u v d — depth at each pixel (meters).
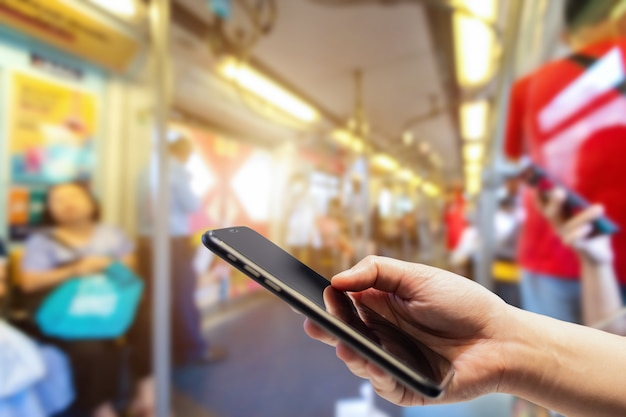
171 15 1.56
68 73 1.41
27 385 1.17
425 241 2.17
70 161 1.44
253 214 2.61
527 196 1.24
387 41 1.77
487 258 1.48
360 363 0.43
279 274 0.42
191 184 2.10
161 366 1.45
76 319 1.36
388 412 1.42
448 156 2.31
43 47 1.31
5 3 1.14
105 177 1.56
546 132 1.14
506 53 1.35
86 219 1.47
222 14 1.62
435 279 0.52
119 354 1.46
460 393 0.44
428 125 2.28
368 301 0.57
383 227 2.34
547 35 1.16
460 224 1.92
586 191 1.02
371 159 2.43
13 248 1.27
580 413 0.42
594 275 1.01
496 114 1.46
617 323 0.61
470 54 1.78
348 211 2.42
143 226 1.63
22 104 1.29
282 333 2.14
